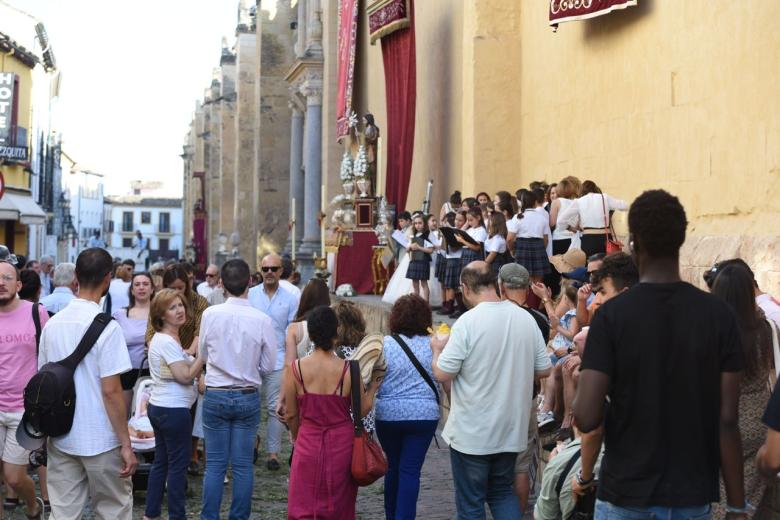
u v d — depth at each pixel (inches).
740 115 346.9
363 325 271.1
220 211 2091.5
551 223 409.4
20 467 271.6
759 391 179.6
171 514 281.0
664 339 141.6
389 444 266.1
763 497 178.7
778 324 216.1
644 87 429.1
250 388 274.4
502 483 235.9
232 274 279.3
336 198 796.6
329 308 237.0
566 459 221.1
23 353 268.7
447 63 771.4
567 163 518.3
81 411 221.0
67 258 2768.2
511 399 230.7
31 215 1338.6
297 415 238.1
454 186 751.1
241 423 273.6
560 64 526.6
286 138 1550.2
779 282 310.0
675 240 145.2
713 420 142.1
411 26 761.0
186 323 339.6
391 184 820.0
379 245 748.0
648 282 145.9
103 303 383.6
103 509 227.9
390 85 815.1
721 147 361.1
